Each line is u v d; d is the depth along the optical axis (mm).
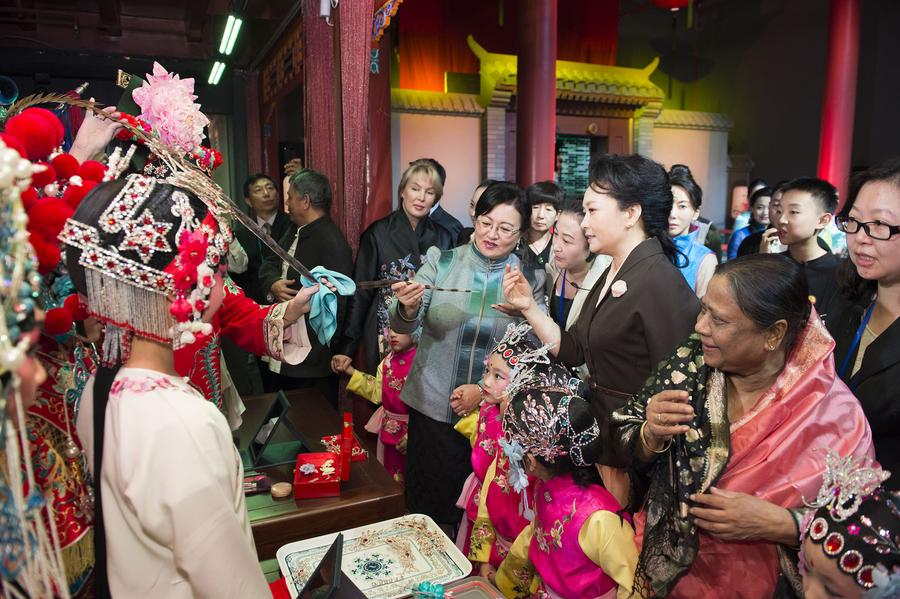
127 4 5180
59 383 901
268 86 5492
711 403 1087
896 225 1154
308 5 3217
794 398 1029
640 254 1386
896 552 669
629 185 1386
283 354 1421
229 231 886
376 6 2662
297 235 2781
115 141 1396
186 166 1013
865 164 7047
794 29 7641
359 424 2893
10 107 905
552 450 1214
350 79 2600
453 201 6086
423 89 6488
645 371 1374
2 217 562
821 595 740
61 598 656
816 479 1002
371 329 2748
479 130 6098
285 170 4391
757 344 1008
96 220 759
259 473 1479
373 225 2816
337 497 1390
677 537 1093
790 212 2027
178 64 5617
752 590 1087
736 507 980
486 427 1661
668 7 7020
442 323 1916
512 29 6668
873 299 1303
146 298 781
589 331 1453
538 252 2477
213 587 743
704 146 7414
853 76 5820
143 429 742
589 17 7246
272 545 1295
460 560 1251
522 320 1875
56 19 5176
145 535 760
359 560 1248
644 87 6520
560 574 1259
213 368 1408
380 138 3045
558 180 6684
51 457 833
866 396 1222
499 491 1506
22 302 558
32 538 637
